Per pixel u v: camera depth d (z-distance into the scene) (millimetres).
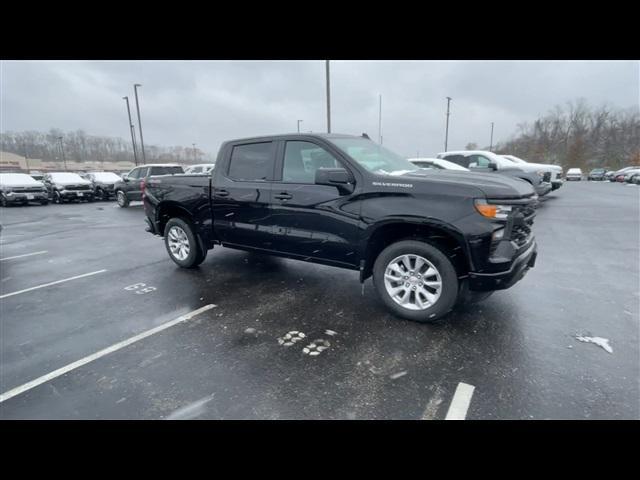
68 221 11570
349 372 2674
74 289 4668
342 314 3689
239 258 5992
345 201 3600
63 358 2953
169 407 2336
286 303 4008
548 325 3369
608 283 4531
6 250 7305
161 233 5680
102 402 2396
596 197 16172
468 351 2924
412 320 3471
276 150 4168
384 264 3510
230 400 2391
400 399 2367
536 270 5105
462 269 3260
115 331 3420
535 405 2283
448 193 3127
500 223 3027
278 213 4082
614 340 3078
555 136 63281
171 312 3834
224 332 3346
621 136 58625
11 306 4125
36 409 2340
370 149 4137
